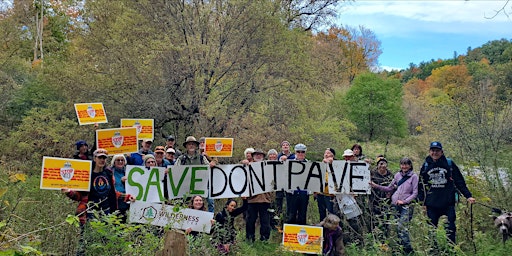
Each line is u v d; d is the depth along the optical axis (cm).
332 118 1730
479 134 956
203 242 646
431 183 730
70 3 1441
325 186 833
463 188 743
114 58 1345
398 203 736
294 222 842
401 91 3120
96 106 988
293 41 1430
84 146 766
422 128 2197
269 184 840
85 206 658
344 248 736
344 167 820
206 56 1389
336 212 816
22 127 1323
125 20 1320
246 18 1382
